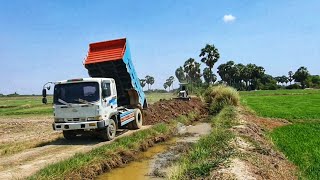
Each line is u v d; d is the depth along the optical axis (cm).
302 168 1187
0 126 3009
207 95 4625
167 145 1916
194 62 11156
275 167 1160
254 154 1259
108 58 2080
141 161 1562
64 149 1658
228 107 3022
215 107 3525
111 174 1355
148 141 1881
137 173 1363
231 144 1409
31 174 1189
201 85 7381
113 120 1931
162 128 2148
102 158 1426
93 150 1505
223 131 1742
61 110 1816
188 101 3969
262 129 2202
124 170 1413
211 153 1335
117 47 2116
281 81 18762
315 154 1406
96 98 1788
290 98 6053
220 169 1051
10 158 1484
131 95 2297
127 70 2134
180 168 1177
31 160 1434
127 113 2122
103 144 1736
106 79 1884
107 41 2133
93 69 2141
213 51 8475
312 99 5653
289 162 1292
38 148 1722
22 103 8425
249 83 14312
